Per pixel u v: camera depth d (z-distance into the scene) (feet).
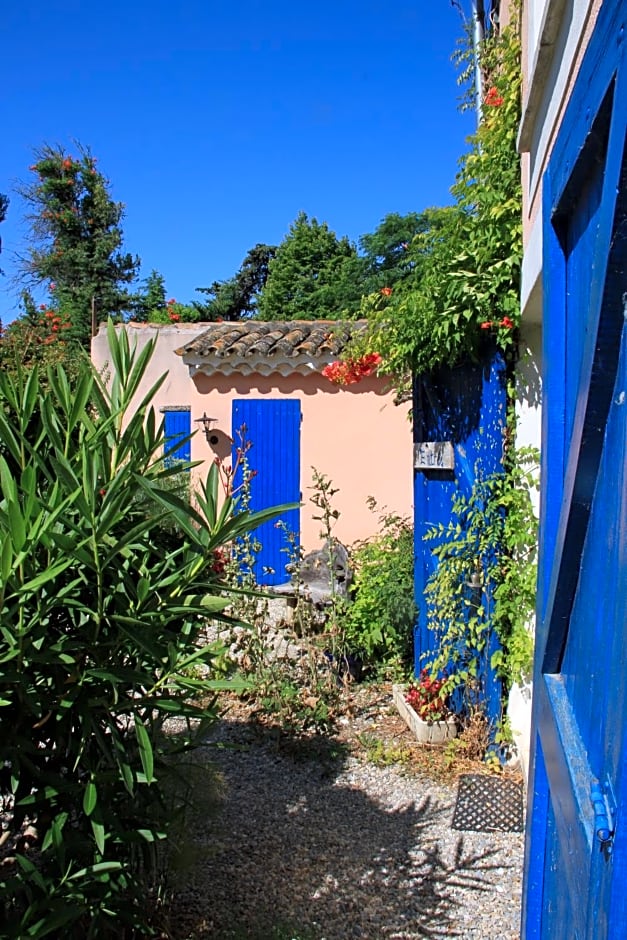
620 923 2.87
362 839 10.78
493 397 12.80
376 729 14.79
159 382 6.65
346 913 8.96
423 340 13.99
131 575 6.53
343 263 95.35
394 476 29.50
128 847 6.86
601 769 3.42
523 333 12.30
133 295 75.41
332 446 29.68
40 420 7.13
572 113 4.71
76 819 6.82
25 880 5.88
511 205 11.68
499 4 17.74
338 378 20.59
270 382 29.81
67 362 20.33
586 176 4.58
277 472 29.81
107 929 6.92
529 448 11.87
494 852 10.41
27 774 6.32
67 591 5.71
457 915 8.95
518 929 8.65
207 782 9.67
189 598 6.30
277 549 29.66
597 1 6.01
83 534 5.75
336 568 19.65
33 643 5.55
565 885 4.25
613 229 3.37
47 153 74.23
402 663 17.71
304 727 14.53
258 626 16.15
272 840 10.76
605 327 3.58
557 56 8.07
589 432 3.91
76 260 73.10
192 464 6.95
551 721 4.75
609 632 3.44
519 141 10.50
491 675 13.34
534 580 11.84
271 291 98.94
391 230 77.56
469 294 12.13
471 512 13.35
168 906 8.44
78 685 5.91
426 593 15.44
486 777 12.53
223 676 13.64
